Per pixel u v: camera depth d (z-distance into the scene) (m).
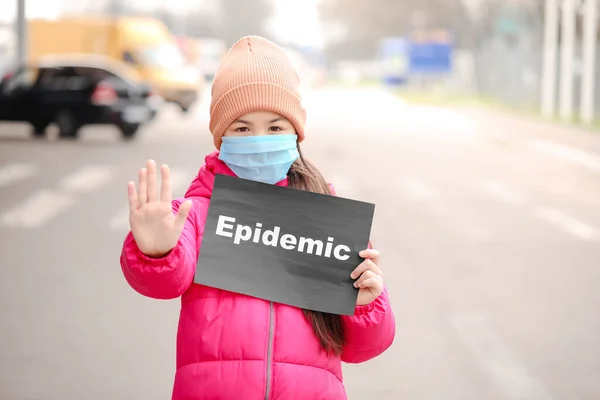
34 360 5.85
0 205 12.62
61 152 20.20
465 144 23.30
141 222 2.45
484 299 7.48
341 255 2.64
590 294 7.66
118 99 22.75
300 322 2.60
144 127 27.48
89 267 8.63
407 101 46.97
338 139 24.55
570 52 30.36
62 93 22.89
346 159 19.30
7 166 17.39
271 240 2.64
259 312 2.58
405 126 29.64
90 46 30.39
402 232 10.62
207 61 58.44
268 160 2.67
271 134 2.68
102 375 5.58
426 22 78.75
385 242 9.98
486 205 12.87
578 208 12.67
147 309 7.12
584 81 28.86
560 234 10.55
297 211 2.66
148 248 2.45
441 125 30.12
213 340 2.56
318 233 2.65
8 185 14.65
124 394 5.27
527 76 41.03
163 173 2.46
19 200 13.07
